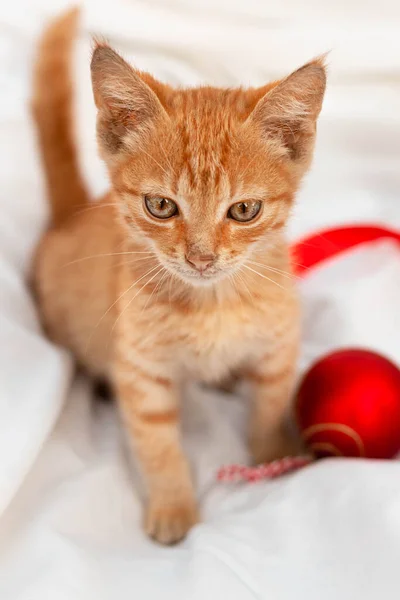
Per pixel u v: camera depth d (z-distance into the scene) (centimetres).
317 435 38
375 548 32
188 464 39
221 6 54
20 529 34
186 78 53
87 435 40
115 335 39
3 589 32
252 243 35
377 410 37
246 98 35
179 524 37
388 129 54
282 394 39
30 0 52
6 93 51
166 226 34
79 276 42
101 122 35
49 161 45
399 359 43
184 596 32
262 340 37
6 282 43
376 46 53
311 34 53
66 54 44
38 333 43
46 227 47
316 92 34
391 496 33
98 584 33
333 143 54
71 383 42
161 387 38
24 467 35
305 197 53
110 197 41
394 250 48
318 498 34
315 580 32
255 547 33
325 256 47
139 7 53
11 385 37
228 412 43
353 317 44
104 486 37
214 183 33
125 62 33
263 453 40
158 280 36
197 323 36
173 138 34
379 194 54
